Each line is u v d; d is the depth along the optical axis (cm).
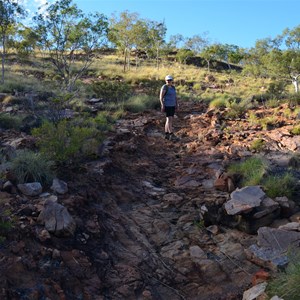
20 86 1559
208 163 770
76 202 511
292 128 891
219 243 502
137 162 791
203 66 5191
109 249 458
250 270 441
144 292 400
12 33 2038
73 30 1859
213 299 399
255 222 519
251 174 636
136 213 572
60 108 961
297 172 648
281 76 2831
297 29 2614
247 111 1184
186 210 588
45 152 616
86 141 728
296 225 486
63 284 371
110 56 4422
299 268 349
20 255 382
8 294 327
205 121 1149
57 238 434
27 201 491
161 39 3866
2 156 617
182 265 456
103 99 1453
